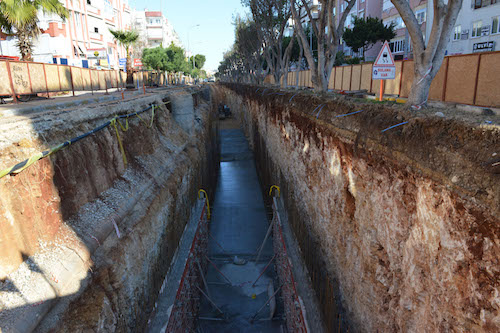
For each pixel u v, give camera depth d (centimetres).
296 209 1368
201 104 3164
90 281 627
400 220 594
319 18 1452
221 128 4688
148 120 1337
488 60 988
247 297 1403
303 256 1205
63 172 695
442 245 475
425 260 523
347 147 830
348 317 820
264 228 1950
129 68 2845
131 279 766
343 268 859
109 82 2547
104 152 892
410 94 732
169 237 1099
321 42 1467
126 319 702
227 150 3556
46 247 592
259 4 3031
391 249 623
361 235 748
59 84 1669
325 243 1009
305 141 1254
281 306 1322
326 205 1000
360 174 753
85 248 652
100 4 4119
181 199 1334
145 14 9325
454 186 450
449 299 462
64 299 557
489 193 397
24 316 471
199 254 1349
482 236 404
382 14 3888
